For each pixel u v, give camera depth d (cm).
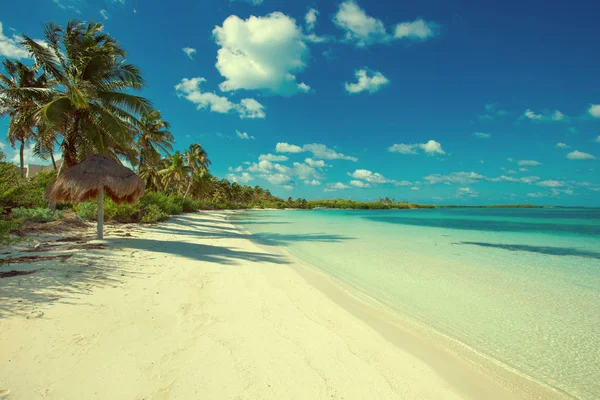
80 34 1480
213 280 684
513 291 715
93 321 420
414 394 319
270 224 2850
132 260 796
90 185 991
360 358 385
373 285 749
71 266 671
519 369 386
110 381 298
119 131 1463
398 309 584
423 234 2061
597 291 720
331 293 661
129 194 1096
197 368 332
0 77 1766
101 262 738
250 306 538
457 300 646
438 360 397
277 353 379
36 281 554
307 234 1961
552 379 366
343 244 1502
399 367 371
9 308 435
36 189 1520
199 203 5462
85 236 1102
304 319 499
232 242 1369
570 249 1426
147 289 575
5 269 611
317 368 353
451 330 496
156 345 374
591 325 524
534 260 1123
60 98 1384
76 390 281
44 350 340
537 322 536
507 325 521
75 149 1494
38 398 267
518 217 5334
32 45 1358
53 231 1112
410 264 1013
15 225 721
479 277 845
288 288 671
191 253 986
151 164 3272
